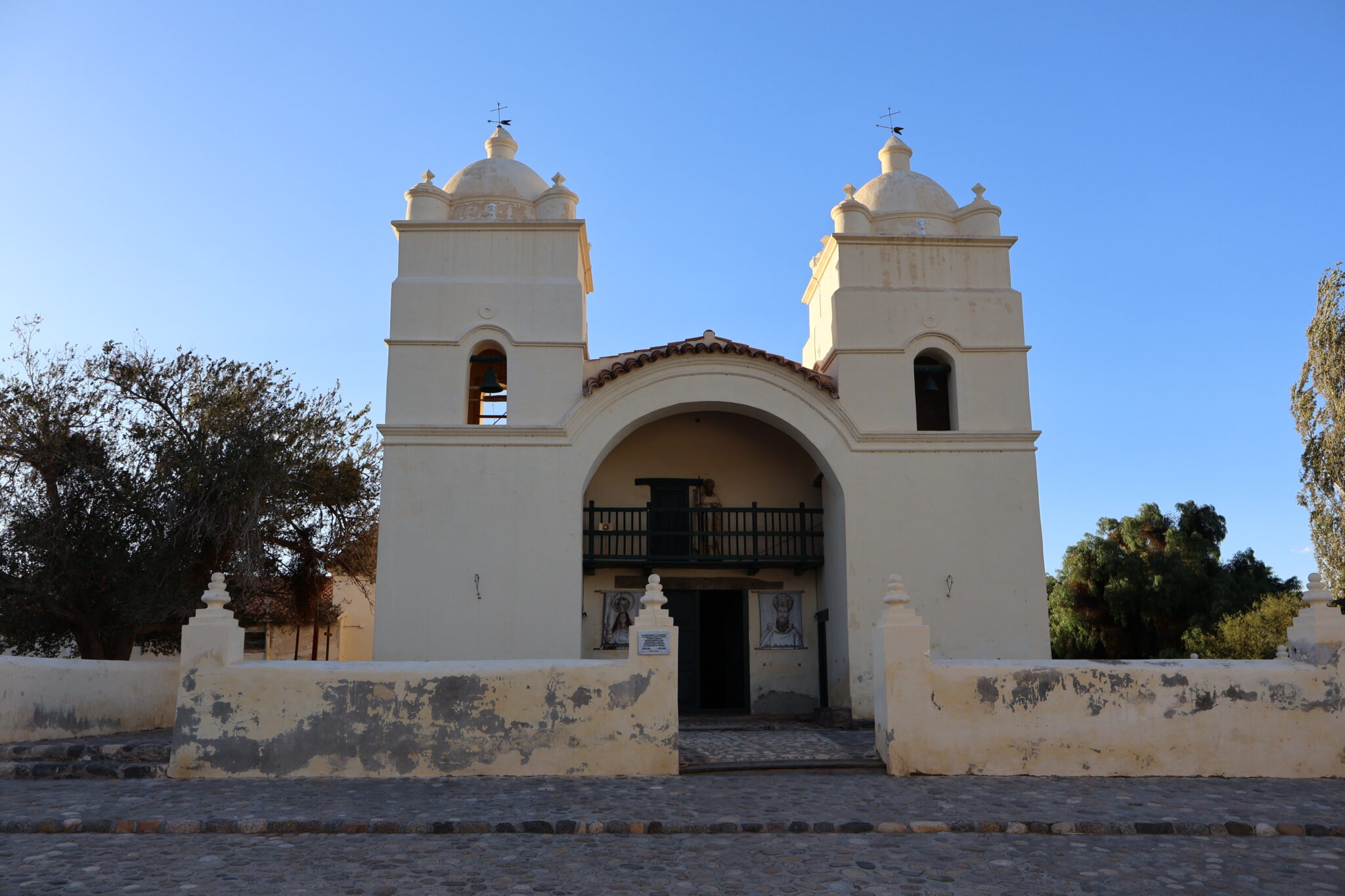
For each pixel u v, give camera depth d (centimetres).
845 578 1605
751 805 880
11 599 1744
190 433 1806
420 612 1551
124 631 1825
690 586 1842
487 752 1023
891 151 1972
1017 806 874
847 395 1677
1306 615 1069
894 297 1720
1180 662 1057
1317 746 1019
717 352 1664
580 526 1595
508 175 1798
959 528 1628
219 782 992
